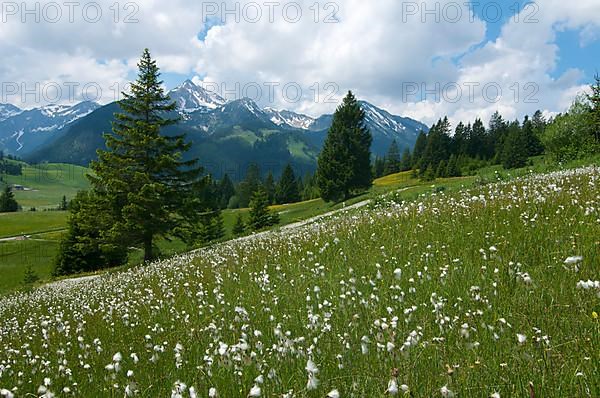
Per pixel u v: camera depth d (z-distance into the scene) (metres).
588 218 7.26
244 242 19.03
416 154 149.88
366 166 66.69
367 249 8.88
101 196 33.72
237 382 3.79
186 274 13.00
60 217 111.06
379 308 5.10
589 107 44.91
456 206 11.09
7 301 21.84
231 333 5.42
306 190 132.75
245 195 138.12
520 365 3.31
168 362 4.99
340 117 67.12
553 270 5.40
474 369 3.36
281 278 8.25
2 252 72.69
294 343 4.36
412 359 3.64
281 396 3.15
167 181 34.81
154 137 33.78
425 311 4.91
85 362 5.91
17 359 7.12
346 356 3.95
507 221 8.14
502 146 125.25
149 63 34.94
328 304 5.59
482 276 5.58
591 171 14.22
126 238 33.47
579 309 4.26
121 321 8.59
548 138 47.47
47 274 58.69
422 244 8.13
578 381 3.00
